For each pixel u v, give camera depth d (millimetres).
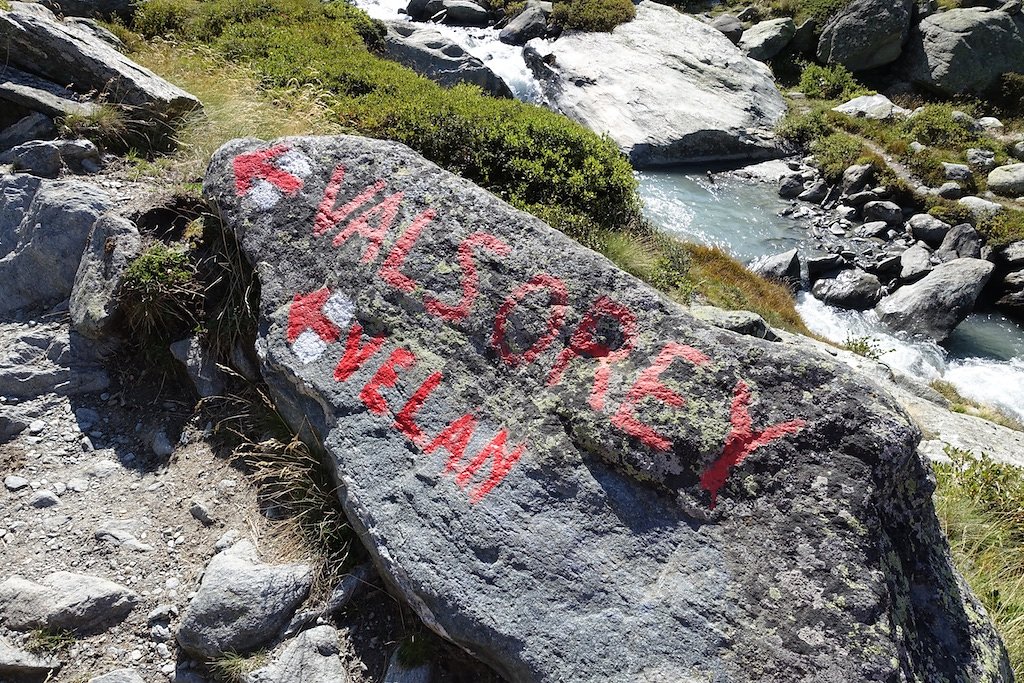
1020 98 21766
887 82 23188
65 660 3781
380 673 3840
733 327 6699
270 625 3840
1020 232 16281
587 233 8867
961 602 3742
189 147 7441
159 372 5277
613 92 20359
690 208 17500
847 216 17625
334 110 9523
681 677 3400
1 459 4734
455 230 4656
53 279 5688
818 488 3625
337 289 4680
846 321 14898
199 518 4406
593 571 3691
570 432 4008
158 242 5426
